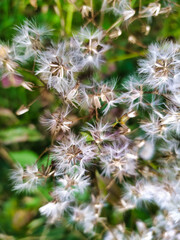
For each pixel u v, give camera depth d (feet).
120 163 0.41
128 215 0.48
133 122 0.45
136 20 0.47
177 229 0.45
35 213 0.50
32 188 0.43
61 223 0.47
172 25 0.48
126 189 0.44
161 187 0.43
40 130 0.47
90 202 0.45
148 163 0.45
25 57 0.41
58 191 0.41
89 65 0.42
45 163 0.44
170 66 0.40
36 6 0.46
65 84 0.40
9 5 0.47
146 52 0.45
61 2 0.46
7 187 0.50
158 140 0.44
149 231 0.44
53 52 0.40
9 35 0.47
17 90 0.46
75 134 0.43
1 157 0.50
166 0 0.47
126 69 0.48
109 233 0.45
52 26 0.47
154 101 0.42
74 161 0.41
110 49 0.47
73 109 0.43
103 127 0.40
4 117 0.48
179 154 0.44
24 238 0.49
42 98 0.45
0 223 0.50
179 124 0.41
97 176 0.44
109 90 0.40
